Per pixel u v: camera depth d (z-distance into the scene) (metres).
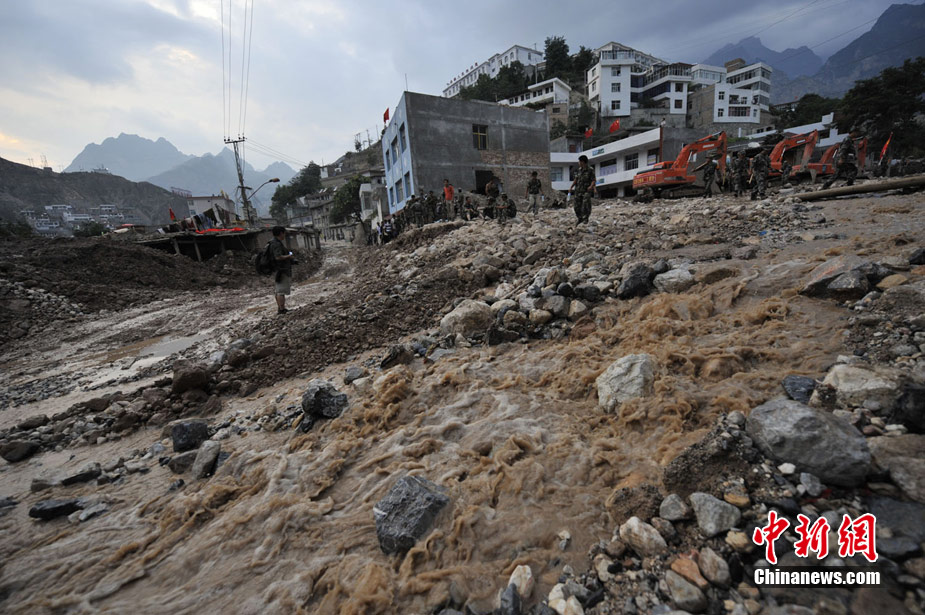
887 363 3.10
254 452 4.11
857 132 10.91
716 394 3.46
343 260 29.30
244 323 10.32
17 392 7.30
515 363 5.18
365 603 2.33
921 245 5.14
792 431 2.39
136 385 6.98
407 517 2.81
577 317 5.86
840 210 8.19
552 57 66.50
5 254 15.68
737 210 9.66
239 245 25.31
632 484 2.76
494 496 3.03
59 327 11.98
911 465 2.17
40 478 4.09
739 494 2.30
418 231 17.16
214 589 2.66
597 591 2.11
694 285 5.65
